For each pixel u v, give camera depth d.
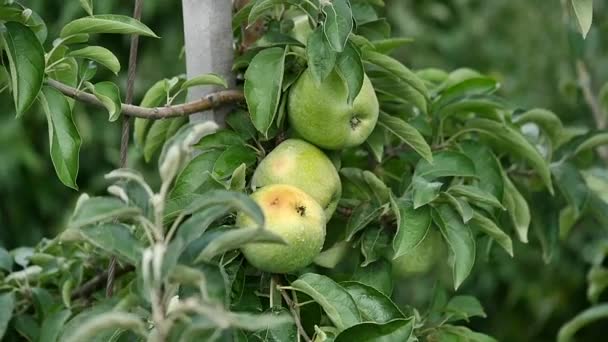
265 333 1.75
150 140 1.94
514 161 2.03
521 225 1.94
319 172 1.80
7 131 2.81
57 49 1.76
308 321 1.79
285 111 1.83
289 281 1.79
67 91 1.76
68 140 1.75
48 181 2.95
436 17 3.29
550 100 3.23
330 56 1.75
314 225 1.75
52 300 1.93
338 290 1.74
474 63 3.34
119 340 1.72
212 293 1.60
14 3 1.74
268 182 1.80
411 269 1.90
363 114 1.82
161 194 1.61
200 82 1.80
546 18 3.37
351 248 1.92
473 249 1.80
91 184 2.95
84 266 1.97
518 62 3.35
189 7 1.84
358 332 1.71
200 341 1.59
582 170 2.06
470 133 1.99
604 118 2.31
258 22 1.88
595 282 2.24
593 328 3.12
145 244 1.69
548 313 3.12
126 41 2.93
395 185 1.96
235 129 1.83
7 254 1.96
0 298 1.88
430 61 3.24
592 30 2.36
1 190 2.89
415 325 1.88
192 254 1.61
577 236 3.06
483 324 3.22
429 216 1.80
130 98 1.81
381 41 1.87
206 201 1.61
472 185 1.90
